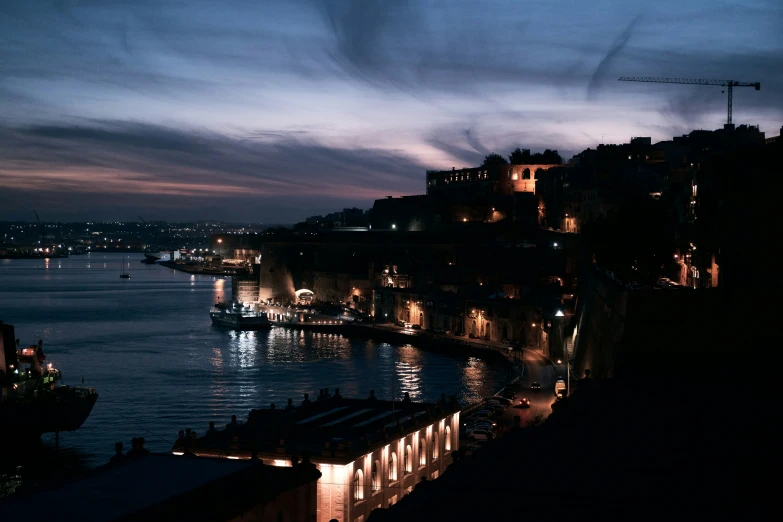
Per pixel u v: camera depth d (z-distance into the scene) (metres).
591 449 39.59
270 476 36.75
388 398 116.00
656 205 123.38
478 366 144.38
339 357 159.38
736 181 75.12
